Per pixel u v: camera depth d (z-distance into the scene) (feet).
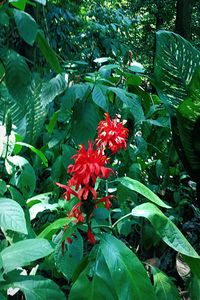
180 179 8.74
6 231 4.72
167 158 7.96
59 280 5.90
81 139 5.73
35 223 6.63
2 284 3.74
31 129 6.39
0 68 4.83
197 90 7.11
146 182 7.97
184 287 6.97
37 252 3.68
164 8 34.96
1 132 5.27
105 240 3.82
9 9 4.44
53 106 9.53
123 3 26.94
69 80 6.95
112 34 16.57
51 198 6.21
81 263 4.10
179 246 4.04
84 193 3.64
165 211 8.21
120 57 13.23
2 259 3.62
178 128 7.73
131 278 3.65
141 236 6.95
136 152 7.06
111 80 7.16
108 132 4.45
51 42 14.52
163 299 4.36
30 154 7.33
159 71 8.27
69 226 3.96
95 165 3.60
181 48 8.39
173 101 8.13
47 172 7.83
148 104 7.64
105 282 3.73
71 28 15.75
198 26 36.17
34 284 3.71
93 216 4.03
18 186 5.51
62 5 15.90
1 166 5.86
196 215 8.39
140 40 33.01
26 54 10.46
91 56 15.16
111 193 6.89
